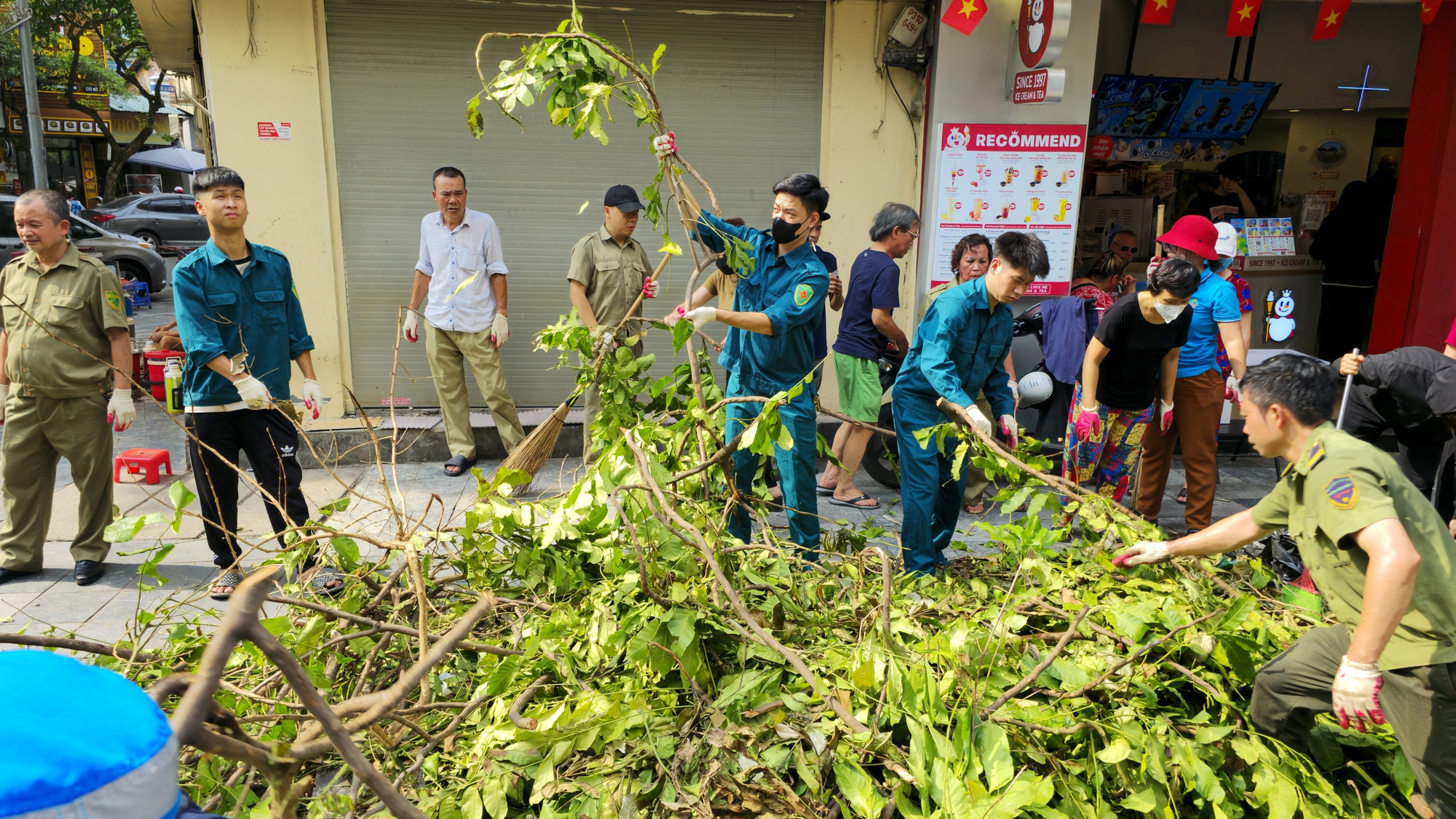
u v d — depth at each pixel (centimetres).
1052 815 209
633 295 606
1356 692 223
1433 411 420
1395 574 215
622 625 258
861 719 227
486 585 310
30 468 441
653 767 230
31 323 425
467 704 238
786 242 412
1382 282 803
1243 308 538
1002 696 246
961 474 387
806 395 418
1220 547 286
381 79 648
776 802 218
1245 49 810
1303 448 248
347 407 681
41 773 89
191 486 592
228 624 116
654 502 285
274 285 442
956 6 603
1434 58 750
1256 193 862
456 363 631
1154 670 264
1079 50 650
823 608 310
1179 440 513
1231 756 250
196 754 227
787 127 692
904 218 535
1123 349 464
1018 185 670
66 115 2969
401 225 670
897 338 546
